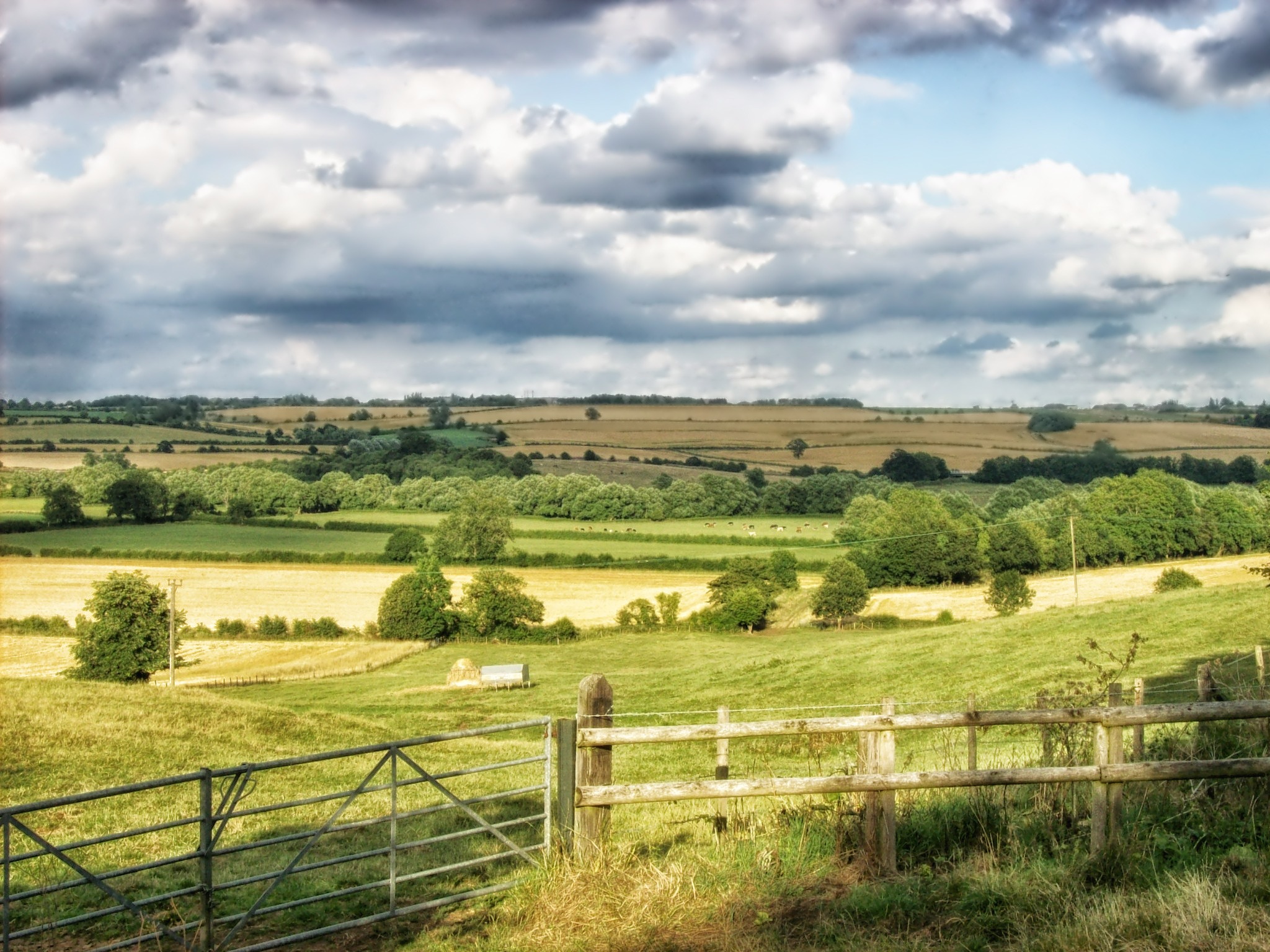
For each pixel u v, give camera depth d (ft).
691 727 27.48
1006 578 240.94
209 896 23.84
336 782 63.87
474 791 58.29
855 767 33.42
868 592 260.21
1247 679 75.25
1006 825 28.89
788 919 24.73
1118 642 146.61
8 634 238.27
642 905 25.26
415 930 26.22
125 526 354.54
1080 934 21.80
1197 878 24.09
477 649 244.22
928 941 22.77
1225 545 281.54
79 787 62.18
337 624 254.68
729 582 265.13
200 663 222.28
